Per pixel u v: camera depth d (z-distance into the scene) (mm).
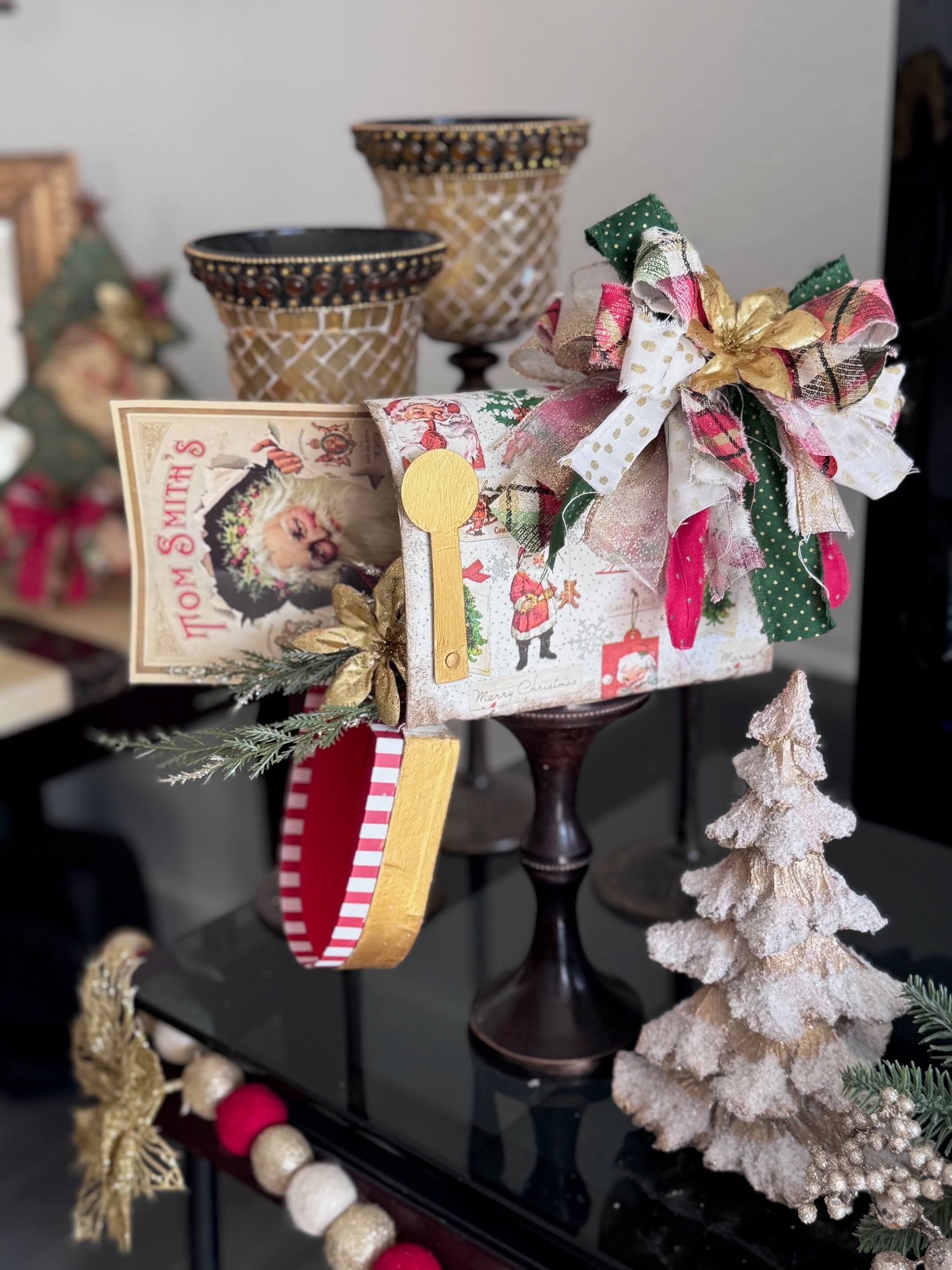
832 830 588
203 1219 885
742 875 600
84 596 1586
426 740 610
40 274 1601
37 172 1554
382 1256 660
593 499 583
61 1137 1435
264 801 1418
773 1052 608
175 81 1475
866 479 571
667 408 565
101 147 1599
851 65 979
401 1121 702
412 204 834
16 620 1560
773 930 580
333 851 706
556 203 862
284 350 724
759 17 1014
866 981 607
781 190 1045
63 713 1409
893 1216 514
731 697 1112
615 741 1071
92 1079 847
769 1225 626
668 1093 654
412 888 633
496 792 1000
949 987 699
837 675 1130
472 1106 712
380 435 656
